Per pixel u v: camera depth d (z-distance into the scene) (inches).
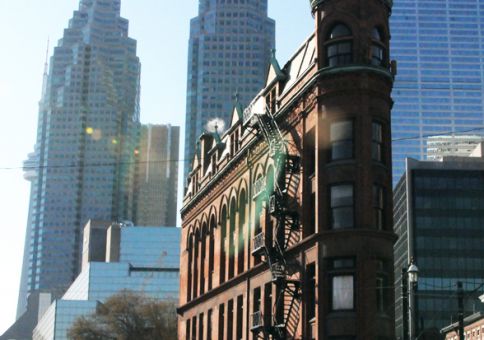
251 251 2497.5
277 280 2087.8
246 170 2630.4
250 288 2481.5
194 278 3196.4
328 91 2031.3
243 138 2677.2
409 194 6141.7
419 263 5979.3
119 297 5433.1
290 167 2185.0
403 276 1798.7
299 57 2319.1
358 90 2000.5
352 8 2052.2
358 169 1958.7
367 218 1932.8
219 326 2775.6
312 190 2082.9
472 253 5999.0
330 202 1990.7
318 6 2103.8
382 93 2028.8
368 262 1902.1
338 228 1950.1
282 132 2299.5
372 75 2014.0
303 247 2059.5
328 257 1946.4
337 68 2014.0
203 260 3107.8
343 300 1910.7
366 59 2015.3
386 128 2037.4
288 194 2206.0
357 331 1863.9
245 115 2682.1
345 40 2038.6
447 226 6058.1
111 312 5354.3
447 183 6136.8
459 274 5949.8
